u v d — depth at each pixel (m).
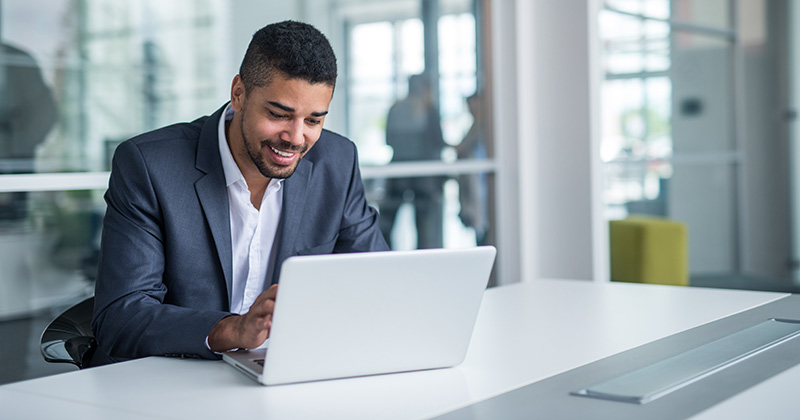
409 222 4.23
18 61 3.00
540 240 4.44
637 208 4.74
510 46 4.46
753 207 5.04
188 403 1.15
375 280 1.25
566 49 4.28
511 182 4.50
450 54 4.38
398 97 4.17
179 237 1.75
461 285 1.31
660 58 4.82
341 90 3.94
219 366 1.38
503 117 4.53
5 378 3.04
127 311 1.55
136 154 1.76
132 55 3.26
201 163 1.79
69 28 3.11
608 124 4.63
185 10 3.39
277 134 1.62
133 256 1.67
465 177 4.45
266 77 1.58
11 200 3.02
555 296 2.04
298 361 1.24
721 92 5.01
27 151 3.04
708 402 1.09
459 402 1.14
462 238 4.45
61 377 1.31
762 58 5.00
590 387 1.18
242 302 1.90
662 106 4.83
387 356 1.30
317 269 1.21
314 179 2.00
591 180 4.25
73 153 3.15
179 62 3.38
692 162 4.92
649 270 4.57
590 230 4.26
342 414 1.09
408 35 4.20
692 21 4.92
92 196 3.21
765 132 5.00
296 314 1.22
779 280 4.96
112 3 3.20
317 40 1.60
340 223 2.04
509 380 1.25
